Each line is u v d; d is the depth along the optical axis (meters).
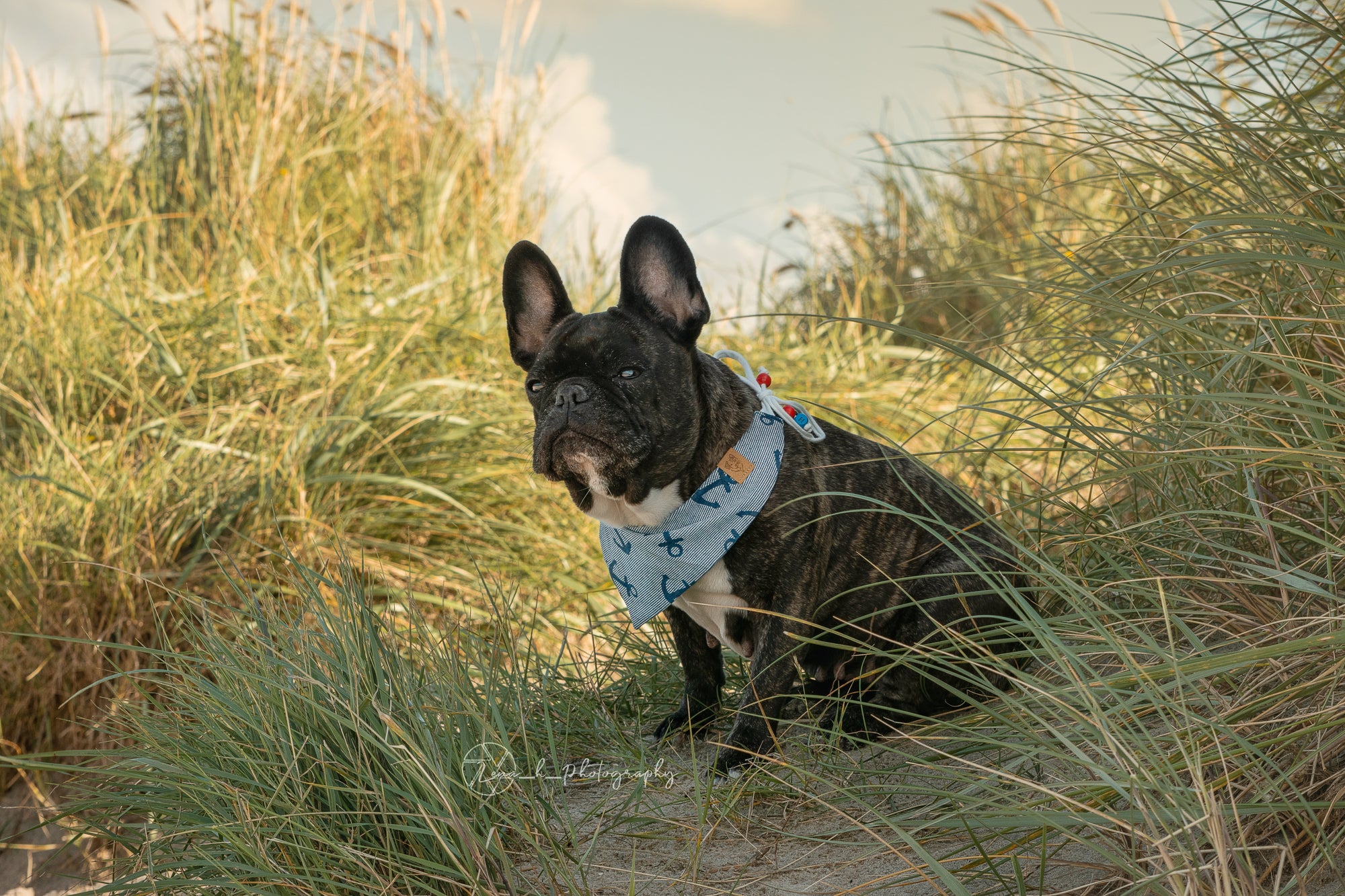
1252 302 2.44
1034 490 3.72
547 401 2.56
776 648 2.57
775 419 2.68
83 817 2.64
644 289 2.62
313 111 7.67
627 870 2.11
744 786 2.32
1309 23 2.42
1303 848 1.65
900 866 1.95
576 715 2.88
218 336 5.44
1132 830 1.57
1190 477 2.62
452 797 2.11
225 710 2.35
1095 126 2.96
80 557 3.91
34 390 4.91
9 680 3.71
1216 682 2.09
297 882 1.95
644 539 2.61
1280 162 2.43
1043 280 2.97
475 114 7.75
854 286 7.38
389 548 4.38
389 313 5.61
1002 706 2.44
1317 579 1.86
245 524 4.19
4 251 6.54
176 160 7.48
